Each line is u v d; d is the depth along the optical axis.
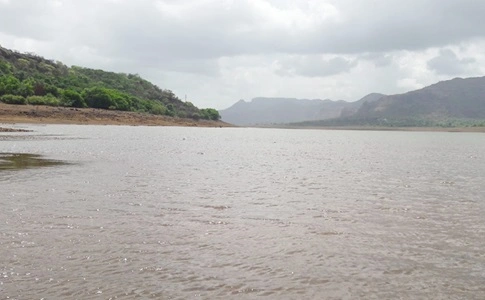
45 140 48.53
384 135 136.25
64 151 36.56
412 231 12.80
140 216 13.91
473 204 17.03
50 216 13.46
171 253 10.34
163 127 126.75
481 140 98.62
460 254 10.71
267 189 20.17
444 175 27.00
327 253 10.62
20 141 45.81
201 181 22.22
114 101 131.88
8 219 12.95
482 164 35.41
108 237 11.45
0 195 16.61
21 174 22.58
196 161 33.06
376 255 10.54
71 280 8.57
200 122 178.25
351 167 31.53
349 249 10.96
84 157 32.34
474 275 9.34
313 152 48.31
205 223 13.27
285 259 10.12
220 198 17.48
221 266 9.57
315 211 15.36
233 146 55.72
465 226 13.47
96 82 172.25
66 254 10.03
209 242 11.31
